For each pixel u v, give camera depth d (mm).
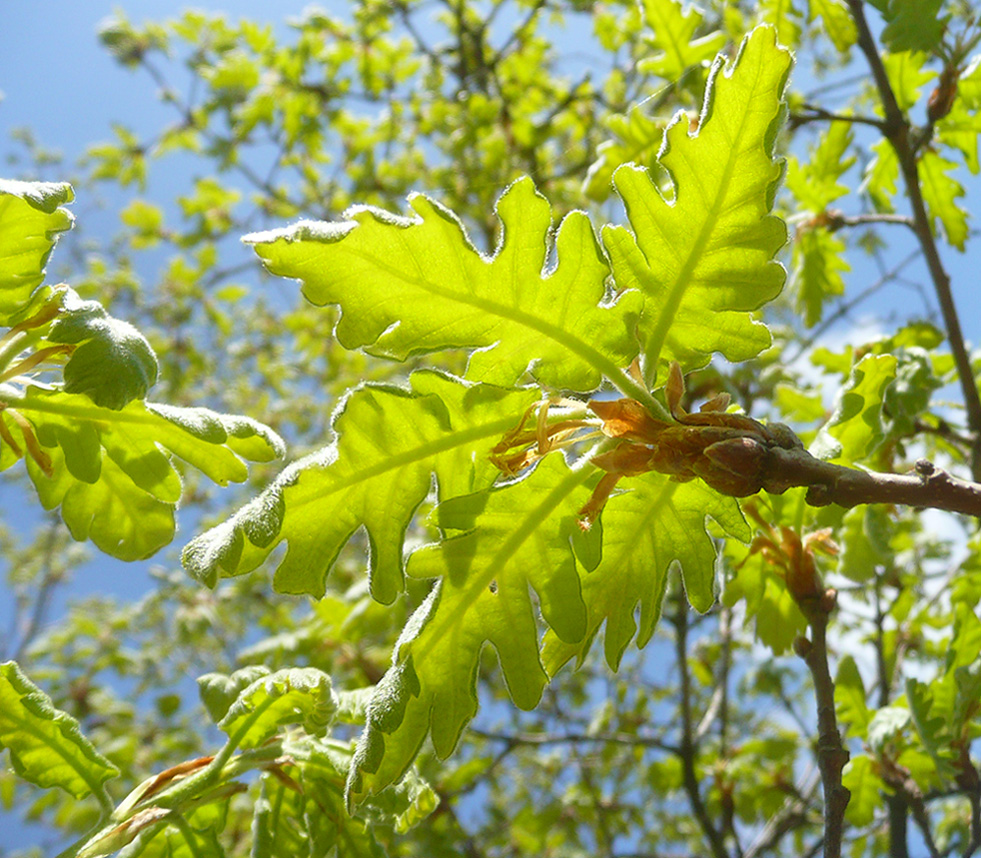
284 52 970
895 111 360
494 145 900
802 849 704
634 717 759
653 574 188
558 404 174
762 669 727
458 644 174
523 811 761
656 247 175
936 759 277
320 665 542
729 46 427
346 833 221
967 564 335
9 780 710
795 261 434
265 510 164
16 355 199
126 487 219
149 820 204
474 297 171
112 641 929
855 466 243
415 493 173
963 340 345
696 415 165
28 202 179
